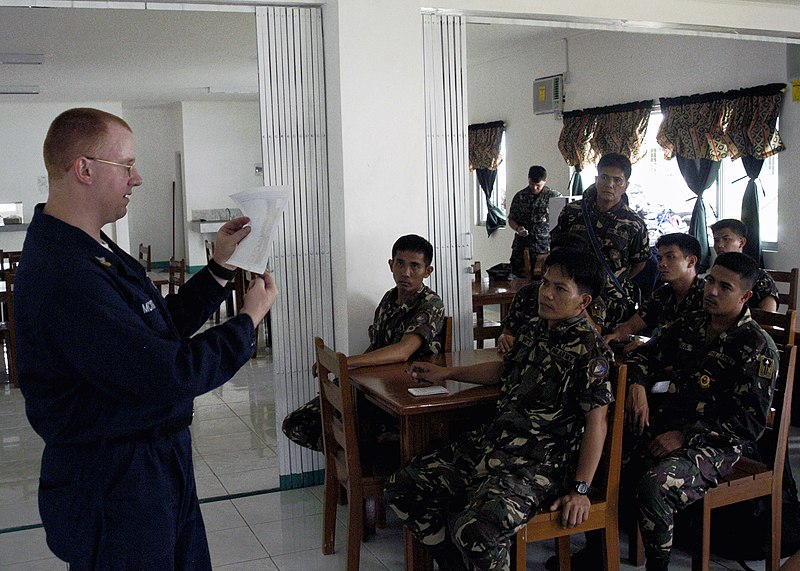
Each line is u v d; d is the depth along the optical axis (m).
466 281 4.28
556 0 4.36
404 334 3.46
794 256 5.94
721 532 3.10
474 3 4.15
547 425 2.63
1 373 6.80
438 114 4.14
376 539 3.43
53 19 5.68
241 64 8.23
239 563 3.21
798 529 3.12
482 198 9.15
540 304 2.68
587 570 3.04
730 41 6.23
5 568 3.17
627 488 3.08
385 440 3.39
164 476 1.82
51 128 1.74
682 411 2.96
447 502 2.76
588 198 4.11
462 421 3.10
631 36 7.11
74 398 1.72
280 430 4.03
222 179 12.92
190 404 1.91
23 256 1.74
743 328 2.83
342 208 3.89
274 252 3.95
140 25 6.00
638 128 7.08
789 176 5.92
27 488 4.12
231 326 1.78
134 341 1.64
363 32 3.82
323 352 3.06
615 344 3.66
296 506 3.82
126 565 1.77
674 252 3.45
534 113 8.11
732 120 6.18
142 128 13.52
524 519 2.50
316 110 3.97
